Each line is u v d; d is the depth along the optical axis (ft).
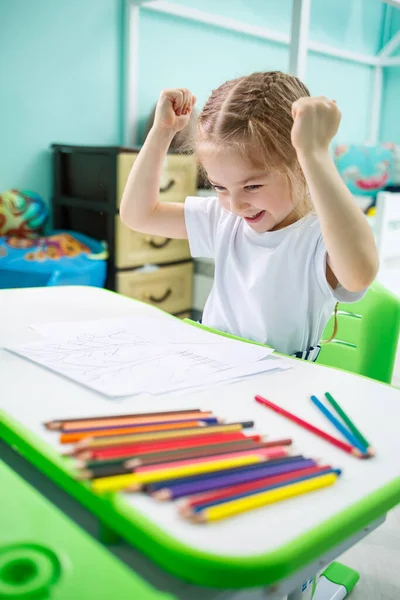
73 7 6.95
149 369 1.99
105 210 6.49
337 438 1.52
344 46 10.48
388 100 11.34
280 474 1.26
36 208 6.73
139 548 1.07
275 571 1.00
